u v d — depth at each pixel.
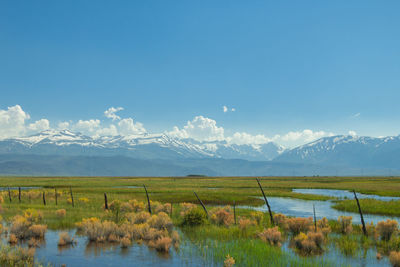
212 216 23.16
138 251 14.82
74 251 14.71
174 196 51.53
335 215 31.31
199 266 12.52
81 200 38.00
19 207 30.53
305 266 12.30
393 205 38.00
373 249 15.66
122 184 99.38
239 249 14.86
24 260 12.75
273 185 96.00
